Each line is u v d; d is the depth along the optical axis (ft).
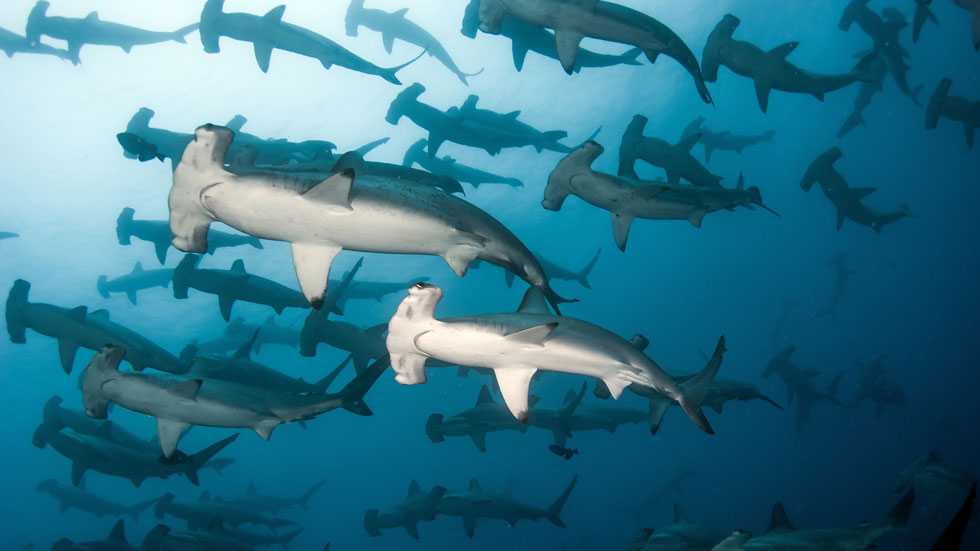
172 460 23.20
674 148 36.27
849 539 26.81
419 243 16.71
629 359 17.38
